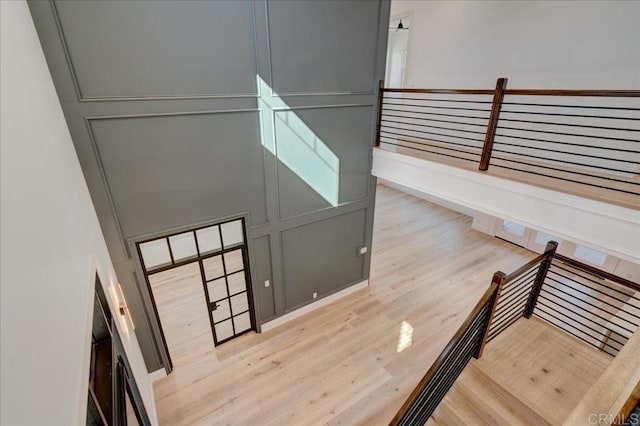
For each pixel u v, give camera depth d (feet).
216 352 13.34
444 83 21.24
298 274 14.58
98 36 7.85
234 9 9.41
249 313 14.21
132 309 10.77
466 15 19.20
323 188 13.75
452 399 9.49
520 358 10.14
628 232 7.97
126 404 6.70
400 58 26.45
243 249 12.74
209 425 10.59
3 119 3.57
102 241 9.07
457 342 8.20
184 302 16.22
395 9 23.68
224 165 10.93
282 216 13.01
